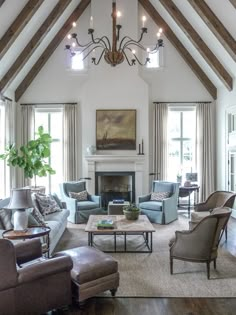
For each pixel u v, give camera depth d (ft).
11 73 24.75
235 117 25.45
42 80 29.25
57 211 20.77
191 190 27.07
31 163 25.88
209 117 29.22
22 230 13.73
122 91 28.40
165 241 19.11
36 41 24.52
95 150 28.40
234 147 25.61
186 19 24.94
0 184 25.89
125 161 28.14
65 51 29.14
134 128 28.43
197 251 13.46
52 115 29.78
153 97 29.45
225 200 19.86
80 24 28.91
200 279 13.51
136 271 14.46
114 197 28.68
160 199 24.47
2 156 24.97
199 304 11.42
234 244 18.43
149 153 29.32
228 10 20.12
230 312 10.85
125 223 17.78
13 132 28.27
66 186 25.32
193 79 29.43
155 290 12.50
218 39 21.99
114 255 16.63
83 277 10.95
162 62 29.30
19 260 11.40
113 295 12.01
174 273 14.20
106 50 16.10
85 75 29.25
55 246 17.33
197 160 29.40
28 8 20.38
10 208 13.58
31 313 9.89
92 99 28.43
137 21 28.50
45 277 10.19
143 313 10.81
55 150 29.89
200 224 13.28
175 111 29.63
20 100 29.27
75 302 11.37
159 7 27.53
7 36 20.54
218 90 28.76
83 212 23.70
